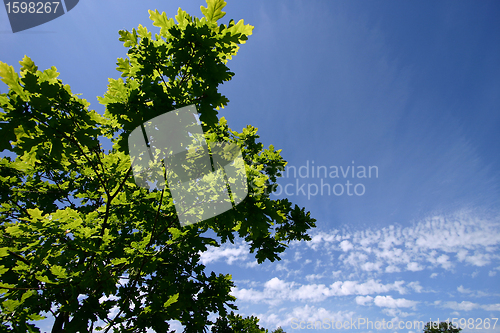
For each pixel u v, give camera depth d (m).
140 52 3.79
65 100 2.79
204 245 4.23
